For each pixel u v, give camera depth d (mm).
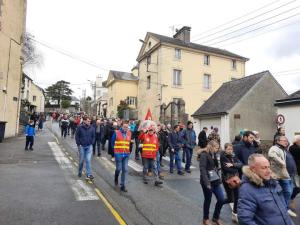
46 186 8164
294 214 6672
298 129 15406
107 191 8055
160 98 33906
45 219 5688
